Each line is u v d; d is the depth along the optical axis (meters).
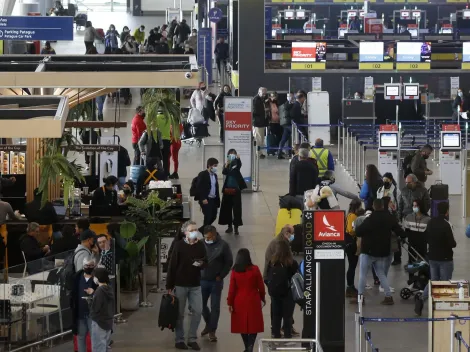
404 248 24.50
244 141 33.31
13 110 18.72
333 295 18.73
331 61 45.91
